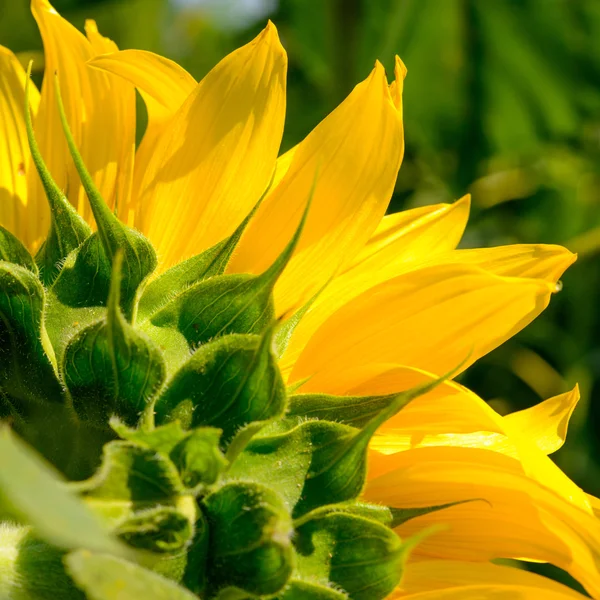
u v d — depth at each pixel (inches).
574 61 44.2
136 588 26.4
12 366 28.8
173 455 27.6
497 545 29.9
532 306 29.9
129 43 40.1
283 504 28.0
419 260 31.1
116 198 30.8
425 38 43.5
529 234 43.8
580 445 40.0
